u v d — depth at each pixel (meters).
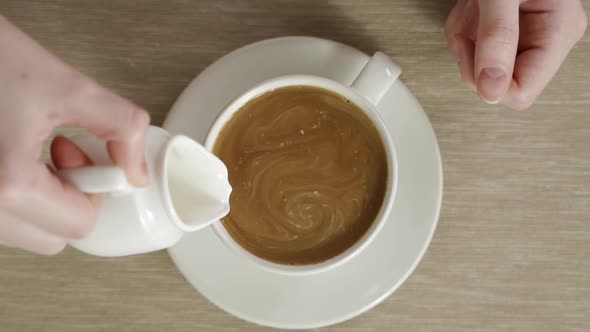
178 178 0.48
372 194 0.54
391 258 0.54
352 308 0.54
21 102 0.44
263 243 0.53
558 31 0.53
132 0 0.56
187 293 0.55
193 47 0.56
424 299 0.55
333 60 0.55
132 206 0.47
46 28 0.56
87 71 0.56
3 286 0.55
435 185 0.54
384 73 0.52
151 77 0.56
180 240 0.54
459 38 0.54
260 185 0.54
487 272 0.55
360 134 0.54
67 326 0.55
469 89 0.56
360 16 0.56
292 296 0.54
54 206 0.44
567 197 0.55
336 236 0.53
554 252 0.55
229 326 0.55
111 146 0.45
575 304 0.55
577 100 0.56
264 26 0.56
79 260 0.55
